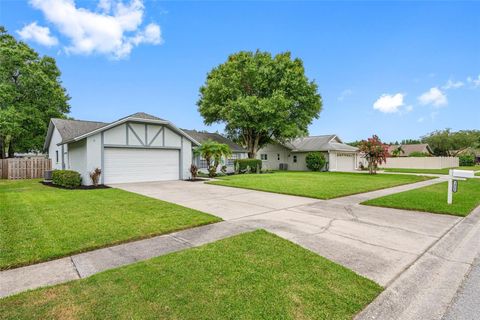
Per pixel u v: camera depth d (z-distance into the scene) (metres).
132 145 14.03
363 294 2.79
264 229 5.18
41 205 7.32
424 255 3.98
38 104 22.31
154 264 3.44
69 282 2.97
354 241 4.53
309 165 26.11
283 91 24.14
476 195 9.71
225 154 18.73
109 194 9.57
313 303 2.60
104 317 2.32
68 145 15.58
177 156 16.03
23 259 3.60
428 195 9.57
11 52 20.33
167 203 7.68
